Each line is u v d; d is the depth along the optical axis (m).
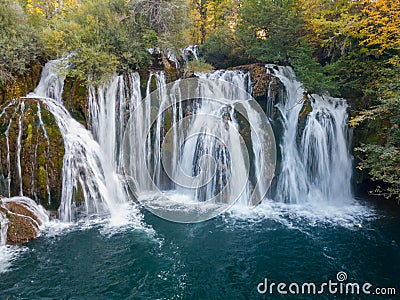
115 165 8.35
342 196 8.51
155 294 4.57
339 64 9.16
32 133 6.89
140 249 5.70
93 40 8.76
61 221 6.60
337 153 8.48
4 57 8.07
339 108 8.66
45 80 8.83
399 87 6.02
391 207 7.81
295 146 8.45
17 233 5.74
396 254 5.77
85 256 5.39
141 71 9.06
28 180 6.64
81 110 8.25
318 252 5.80
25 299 4.32
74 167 7.04
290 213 7.43
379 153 6.32
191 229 6.50
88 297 4.44
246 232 6.47
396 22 7.59
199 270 5.18
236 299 4.55
